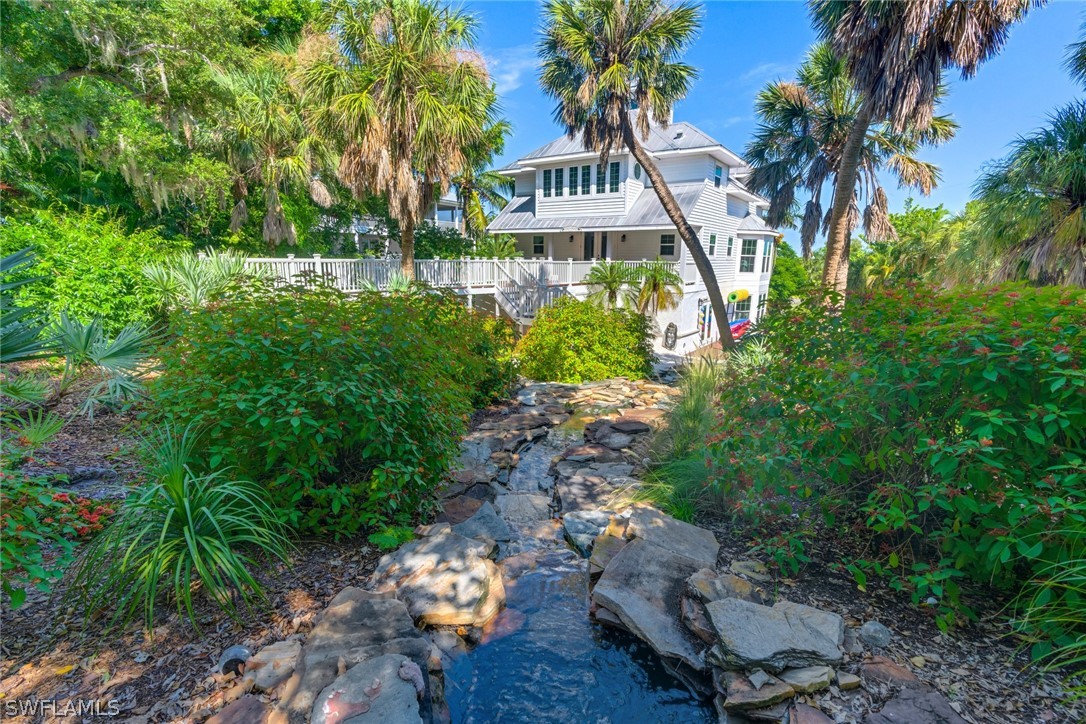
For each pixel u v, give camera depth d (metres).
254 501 3.18
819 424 3.25
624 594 3.11
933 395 2.97
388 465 3.58
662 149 20.12
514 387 10.06
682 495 4.50
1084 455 2.58
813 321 4.01
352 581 3.15
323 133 11.48
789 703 2.24
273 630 2.62
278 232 15.91
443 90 11.04
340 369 3.58
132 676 2.25
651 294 15.06
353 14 10.74
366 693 2.09
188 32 11.98
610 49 10.98
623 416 7.89
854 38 8.53
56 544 3.10
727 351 10.12
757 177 15.10
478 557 3.40
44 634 2.47
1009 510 2.43
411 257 12.56
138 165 12.09
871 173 14.49
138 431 3.92
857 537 3.54
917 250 24.33
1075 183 8.53
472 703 2.47
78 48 11.50
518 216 23.72
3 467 2.80
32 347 3.57
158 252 9.13
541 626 3.04
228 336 3.45
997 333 2.69
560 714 2.41
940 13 7.75
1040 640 2.39
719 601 2.79
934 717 2.07
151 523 2.68
